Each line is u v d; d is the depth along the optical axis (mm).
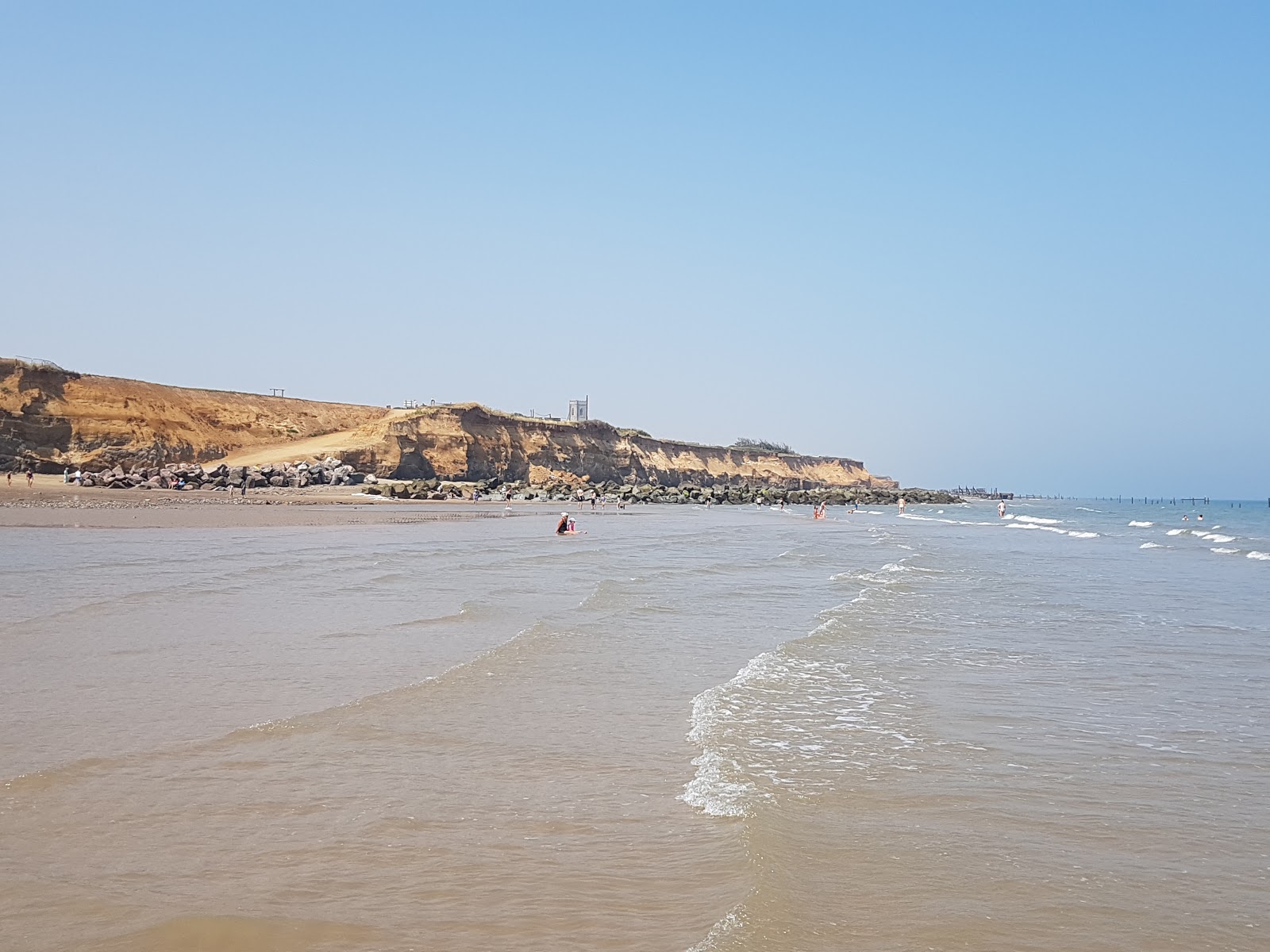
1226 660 15117
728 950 5137
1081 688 12898
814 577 28688
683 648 15477
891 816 7617
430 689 11828
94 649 13852
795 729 10461
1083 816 7691
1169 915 5816
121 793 7734
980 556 41000
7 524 41469
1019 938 5449
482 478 123688
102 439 93250
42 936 5223
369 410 136500
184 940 5203
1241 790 8414
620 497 110625
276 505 69875
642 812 7559
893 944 5316
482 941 5277
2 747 8883
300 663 13219
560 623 17672
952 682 13195
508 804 7703
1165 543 53719
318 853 6578
